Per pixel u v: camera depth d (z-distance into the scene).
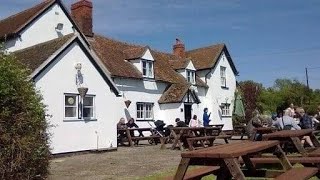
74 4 26.95
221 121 34.78
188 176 6.70
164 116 28.72
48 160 9.30
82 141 17.39
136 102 26.48
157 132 22.20
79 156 16.27
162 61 32.06
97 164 13.26
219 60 35.34
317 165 7.80
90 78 18.09
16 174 8.17
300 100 48.56
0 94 8.34
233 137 26.67
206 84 33.88
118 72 24.98
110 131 18.86
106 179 10.11
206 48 36.59
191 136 18.22
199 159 5.80
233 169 5.40
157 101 28.64
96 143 18.08
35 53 17.20
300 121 17.83
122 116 25.12
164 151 17.47
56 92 16.45
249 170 8.41
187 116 29.78
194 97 30.28
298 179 6.46
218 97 34.69
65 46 16.80
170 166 12.32
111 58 26.30
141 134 22.36
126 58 27.69
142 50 27.67
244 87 41.22
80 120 17.41
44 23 22.06
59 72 16.67
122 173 11.11
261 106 43.28
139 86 26.89
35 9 22.16
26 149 8.28
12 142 8.12
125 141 21.27
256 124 16.03
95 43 26.75
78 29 23.89
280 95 47.84
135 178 10.05
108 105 18.95
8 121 8.23
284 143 12.58
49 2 22.31
